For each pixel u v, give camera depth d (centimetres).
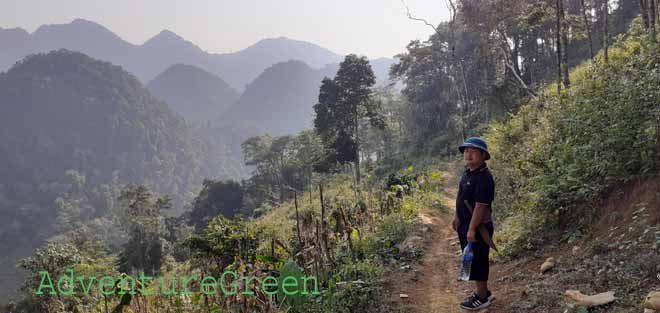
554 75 3105
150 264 4181
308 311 497
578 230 525
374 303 512
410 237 839
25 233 13650
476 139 406
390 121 6606
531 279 473
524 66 3838
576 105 843
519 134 1278
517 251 584
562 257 491
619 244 426
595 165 561
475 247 410
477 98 4041
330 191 2956
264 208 4550
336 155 4281
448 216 1166
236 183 6694
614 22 3222
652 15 1241
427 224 973
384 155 6488
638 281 352
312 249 644
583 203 549
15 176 16800
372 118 4469
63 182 16762
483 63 3266
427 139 5053
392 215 969
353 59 4194
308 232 710
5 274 10625
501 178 994
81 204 15588
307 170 4822
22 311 1788
